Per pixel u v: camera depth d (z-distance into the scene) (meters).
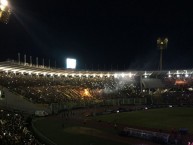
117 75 158.88
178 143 56.72
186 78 157.12
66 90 123.94
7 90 90.69
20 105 90.25
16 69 111.38
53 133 66.44
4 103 85.88
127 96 134.12
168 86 151.00
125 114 99.12
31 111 92.00
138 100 130.12
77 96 122.06
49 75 136.38
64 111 105.06
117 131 70.00
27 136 49.44
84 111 105.75
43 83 121.75
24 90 102.88
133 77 161.00
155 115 95.75
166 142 57.03
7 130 47.03
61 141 58.88
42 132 66.69
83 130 70.81
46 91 113.38
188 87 148.00
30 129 66.88
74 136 63.88
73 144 56.62
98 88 139.00
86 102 118.19
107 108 114.56
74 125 77.31
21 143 43.25
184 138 61.03
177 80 153.38
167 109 111.56
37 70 122.44
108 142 58.88
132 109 110.25
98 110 108.44
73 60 149.62
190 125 76.44
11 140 42.31
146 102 130.88
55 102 106.00
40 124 77.19
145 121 83.62
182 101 129.38
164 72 160.50
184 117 90.50
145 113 101.00
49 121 82.56
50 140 59.12
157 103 130.12
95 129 72.25
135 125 77.31
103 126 76.50
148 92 145.12
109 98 129.38
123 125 77.50
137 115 96.12
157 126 75.44
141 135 61.91
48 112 96.25
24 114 84.31
